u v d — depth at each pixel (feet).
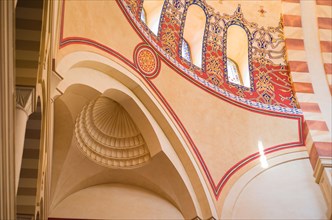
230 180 33.19
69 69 25.52
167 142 31.78
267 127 36.29
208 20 37.93
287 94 38.24
